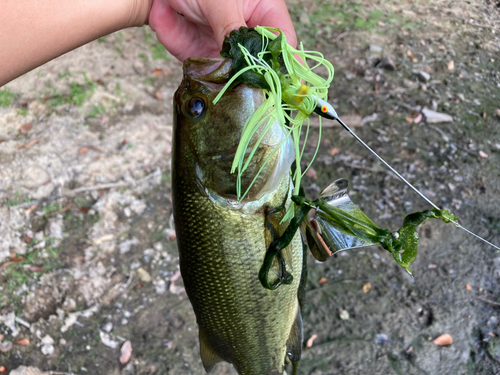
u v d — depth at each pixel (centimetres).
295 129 21
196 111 21
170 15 34
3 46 25
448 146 72
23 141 72
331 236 22
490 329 51
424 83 84
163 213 65
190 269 25
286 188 24
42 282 57
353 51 92
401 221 62
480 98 80
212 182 22
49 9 26
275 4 31
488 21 99
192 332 54
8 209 64
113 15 31
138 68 86
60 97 78
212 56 36
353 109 80
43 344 52
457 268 57
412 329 52
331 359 50
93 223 63
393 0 108
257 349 28
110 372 51
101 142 73
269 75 20
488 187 65
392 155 71
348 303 55
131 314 55
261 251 24
